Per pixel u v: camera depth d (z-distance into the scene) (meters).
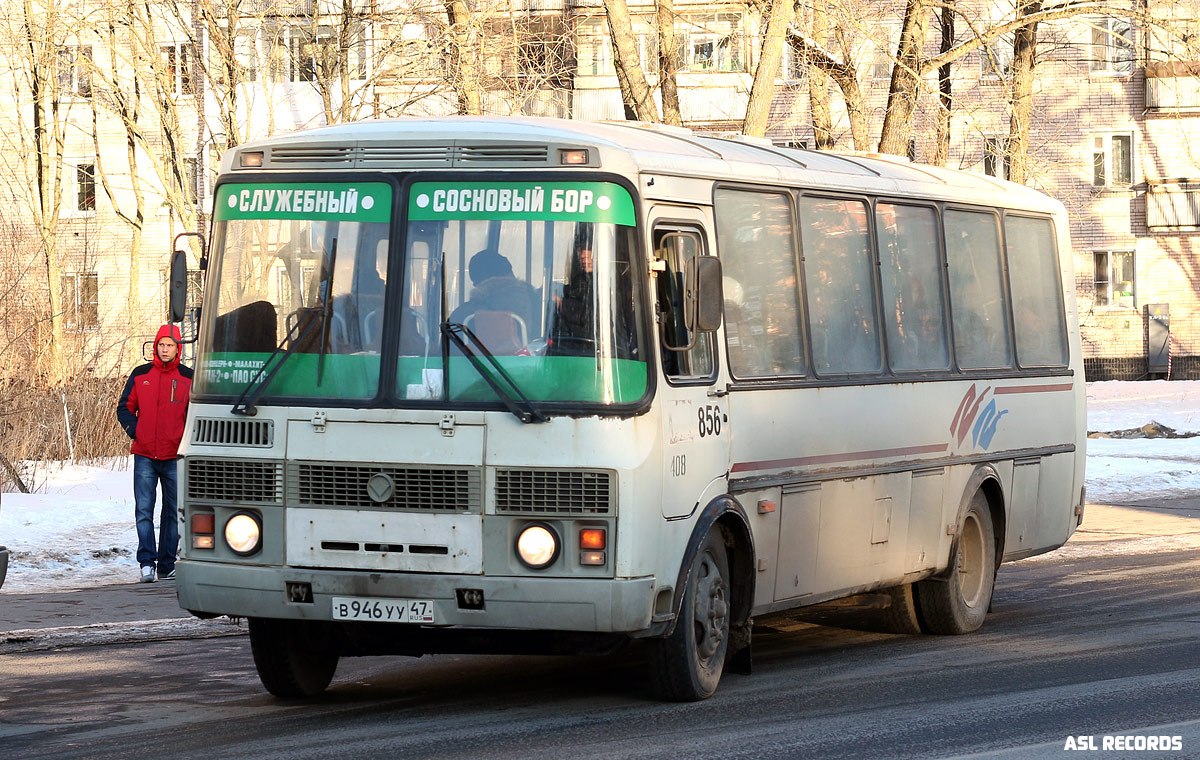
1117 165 65.62
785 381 11.87
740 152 12.33
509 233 10.16
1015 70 34.62
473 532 9.85
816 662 12.71
